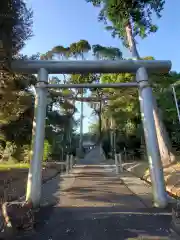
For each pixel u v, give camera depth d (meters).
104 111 34.47
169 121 24.27
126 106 23.89
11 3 6.41
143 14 14.61
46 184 10.29
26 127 13.87
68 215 5.11
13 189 8.01
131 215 5.04
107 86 6.82
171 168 11.95
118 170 15.40
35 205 5.72
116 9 14.45
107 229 4.16
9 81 8.87
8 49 6.81
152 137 6.18
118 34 16.52
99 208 5.75
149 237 3.74
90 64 6.69
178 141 24.33
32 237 3.83
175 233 3.90
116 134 33.84
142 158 26.92
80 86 6.75
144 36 15.46
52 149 29.72
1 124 12.83
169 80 18.64
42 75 6.59
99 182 10.82
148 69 6.78
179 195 6.88
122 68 6.75
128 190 8.52
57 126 33.66
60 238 3.77
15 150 22.47
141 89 6.62
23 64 6.63
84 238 3.75
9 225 4.14
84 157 38.06
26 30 7.41
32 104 11.36
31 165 6.01
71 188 9.10
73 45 29.59
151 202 6.32
